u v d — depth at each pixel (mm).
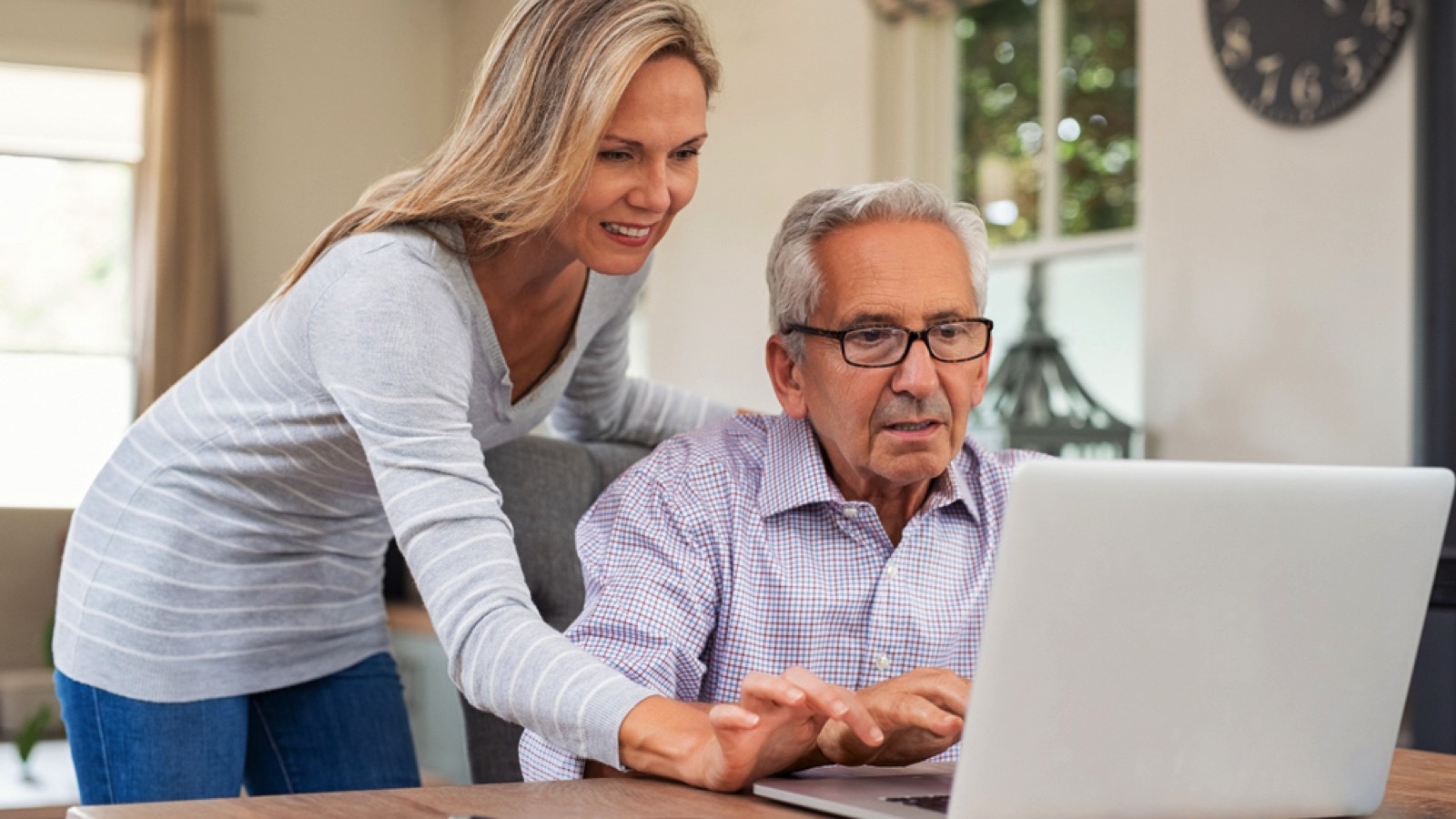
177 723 1507
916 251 1314
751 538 1390
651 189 1284
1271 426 3379
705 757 993
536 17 1263
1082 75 4055
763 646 1379
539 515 1827
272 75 6414
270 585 1547
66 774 3930
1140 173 3715
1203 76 3541
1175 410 3615
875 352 1311
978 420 3713
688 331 5441
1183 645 900
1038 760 870
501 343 1466
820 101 4793
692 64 1290
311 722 1643
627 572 1353
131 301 5973
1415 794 1111
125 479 1528
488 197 1275
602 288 1588
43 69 5918
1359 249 3176
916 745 1091
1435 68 2920
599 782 1037
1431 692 2582
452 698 4098
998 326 4332
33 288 5980
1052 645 856
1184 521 881
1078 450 3730
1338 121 3219
